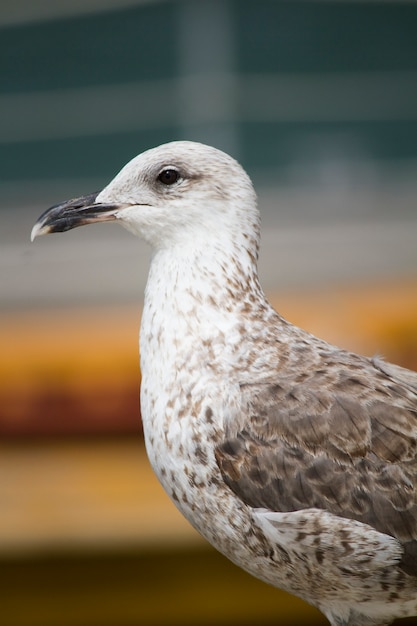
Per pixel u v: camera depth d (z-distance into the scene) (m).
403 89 13.62
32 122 13.84
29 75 13.75
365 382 6.86
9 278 13.12
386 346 11.02
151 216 7.32
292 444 6.66
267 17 13.12
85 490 10.39
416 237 13.32
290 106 13.38
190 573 9.91
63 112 13.72
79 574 9.84
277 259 13.16
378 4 13.39
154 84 13.34
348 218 13.41
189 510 6.97
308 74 13.36
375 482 6.61
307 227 13.37
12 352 11.30
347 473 6.62
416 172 13.71
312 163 13.58
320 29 13.29
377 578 6.74
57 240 13.35
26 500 10.15
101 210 7.48
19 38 13.68
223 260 7.21
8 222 13.73
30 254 13.31
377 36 13.48
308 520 6.55
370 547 6.58
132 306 12.41
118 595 9.88
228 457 6.69
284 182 13.52
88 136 13.72
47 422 11.20
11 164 13.99
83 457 11.03
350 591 6.87
